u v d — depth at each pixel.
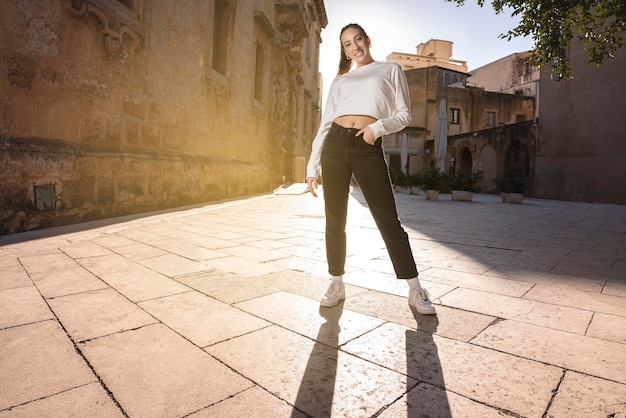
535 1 5.19
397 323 1.85
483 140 23.30
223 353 1.50
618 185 15.23
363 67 2.09
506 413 1.12
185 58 7.96
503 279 2.69
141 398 1.18
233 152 11.23
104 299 2.12
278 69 16.36
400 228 2.03
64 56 4.80
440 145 18.27
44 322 1.78
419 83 31.19
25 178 4.16
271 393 1.23
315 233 4.81
